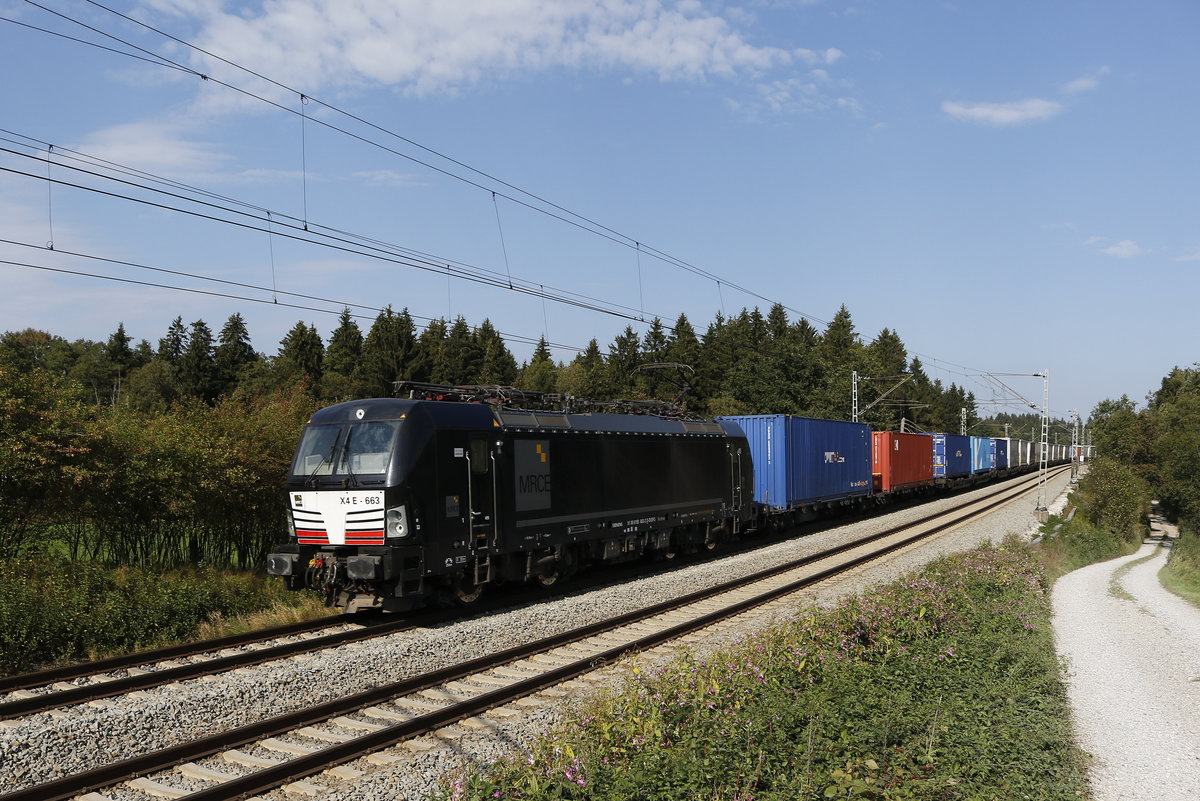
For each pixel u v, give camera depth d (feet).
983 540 89.20
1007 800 21.94
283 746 27.09
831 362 256.32
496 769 23.18
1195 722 32.58
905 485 135.85
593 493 59.62
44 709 29.84
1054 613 57.31
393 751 26.96
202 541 55.06
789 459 90.33
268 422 57.16
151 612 41.86
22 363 53.31
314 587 46.09
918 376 384.27
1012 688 32.71
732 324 320.91
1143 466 190.39
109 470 46.60
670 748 24.16
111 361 274.36
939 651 36.70
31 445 43.47
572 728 26.35
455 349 253.85
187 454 50.26
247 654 36.94
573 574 61.82
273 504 56.18
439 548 46.37
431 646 40.19
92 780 23.52
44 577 43.70
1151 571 90.22
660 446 67.77
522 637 43.60
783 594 56.95
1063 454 414.21
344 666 35.99
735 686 29.81
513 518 52.16
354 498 44.70
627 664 37.19
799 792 21.24
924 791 21.84
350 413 47.16
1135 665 42.22
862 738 25.20
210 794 22.57
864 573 66.90
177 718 29.19
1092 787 25.61
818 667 33.55
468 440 49.16
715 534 77.15
